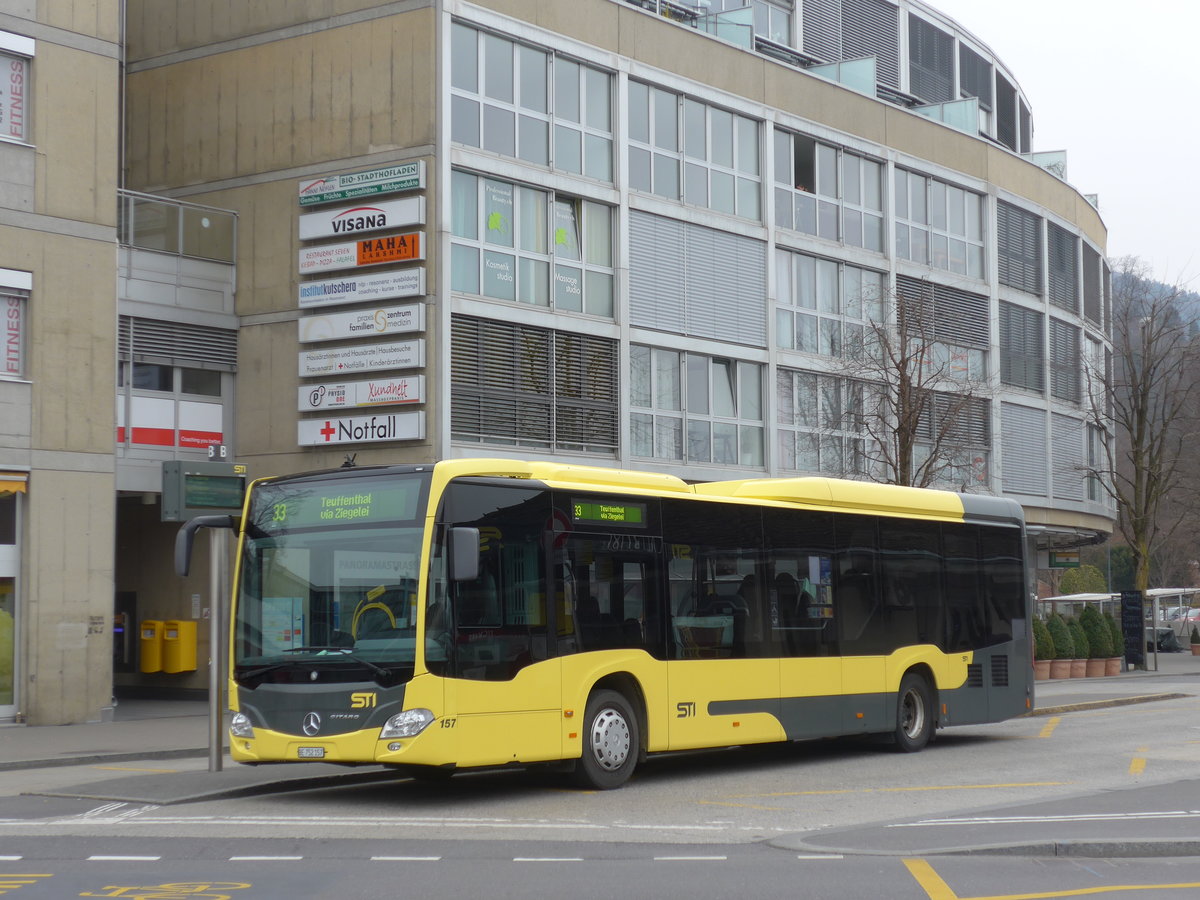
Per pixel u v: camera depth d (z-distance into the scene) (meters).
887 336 34.16
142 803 14.13
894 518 19.12
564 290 30.80
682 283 33.59
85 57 24.83
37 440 23.84
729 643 16.36
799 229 37.03
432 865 10.29
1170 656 62.44
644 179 32.88
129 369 28.16
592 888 9.34
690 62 34.03
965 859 10.49
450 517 13.62
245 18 30.47
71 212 24.50
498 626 13.86
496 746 13.66
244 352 29.80
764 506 17.17
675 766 17.62
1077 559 49.88
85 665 24.17
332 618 13.68
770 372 35.59
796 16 41.84
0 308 23.73
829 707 17.59
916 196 41.16
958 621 19.97
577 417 30.78
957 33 49.56
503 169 29.45
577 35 31.20
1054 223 47.34
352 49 29.06
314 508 14.08
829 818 12.77
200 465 23.20
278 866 10.25
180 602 30.30
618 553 15.25
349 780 16.14
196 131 30.86
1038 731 22.58
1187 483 59.78
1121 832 11.37
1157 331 48.81
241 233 30.03
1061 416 47.41
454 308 28.14
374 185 28.44
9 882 9.59
